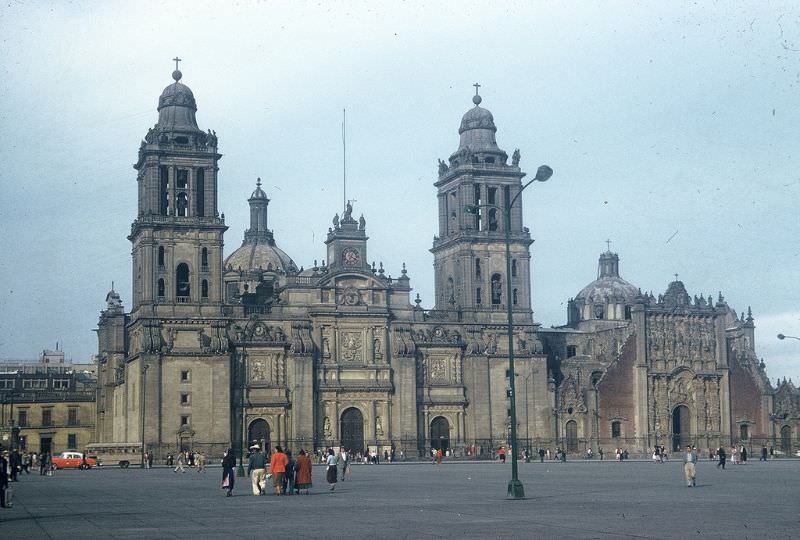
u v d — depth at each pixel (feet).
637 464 501.15
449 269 627.46
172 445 540.11
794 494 243.60
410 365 586.86
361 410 581.53
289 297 576.61
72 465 508.94
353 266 589.73
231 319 561.02
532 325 612.29
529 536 149.48
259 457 257.14
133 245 579.89
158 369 540.93
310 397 564.71
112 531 163.63
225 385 549.13
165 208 557.74
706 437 629.51
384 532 157.07
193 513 197.88
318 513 193.88
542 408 604.49
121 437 586.86
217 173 564.71
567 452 606.96
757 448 644.27
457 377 600.39
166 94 569.64
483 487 282.77
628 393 621.31
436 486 290.15
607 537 147.43
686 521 171.42
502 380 605.31
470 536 150.10
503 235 615.57
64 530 165.99
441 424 597.93
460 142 635.25
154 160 555.69
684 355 633.20
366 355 584.40
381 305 589.32
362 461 565.12
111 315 628.69
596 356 652.07
